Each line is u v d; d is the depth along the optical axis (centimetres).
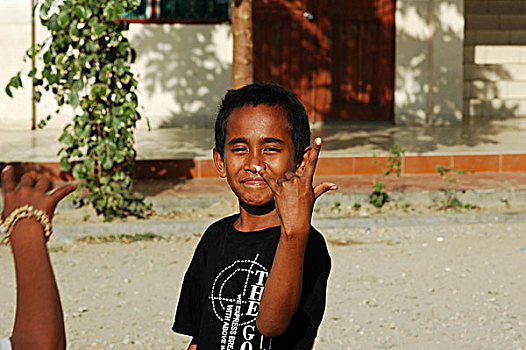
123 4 826
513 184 1032
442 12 1493
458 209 953
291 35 1482
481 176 1101
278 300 193
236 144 225
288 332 227
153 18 1412
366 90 1515
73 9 821
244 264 235
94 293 659
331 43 1494
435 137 1319
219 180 1074
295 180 187
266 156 223
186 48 1420
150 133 1354
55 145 1195
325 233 866
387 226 898
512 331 574
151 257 773
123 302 637
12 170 160
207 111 1435
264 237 235
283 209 187
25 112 1379
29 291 148
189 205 935
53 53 839
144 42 1407
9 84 848
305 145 229
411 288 672
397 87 1508
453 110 1512
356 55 1505
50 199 155
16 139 1260
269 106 224
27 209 153
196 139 1277
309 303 226
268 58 1480
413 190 991
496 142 1251
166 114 1427
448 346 546
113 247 809
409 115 1516
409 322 592
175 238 844
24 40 1361
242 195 228
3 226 153
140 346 548
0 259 775
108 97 861
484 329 578
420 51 1509
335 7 1489
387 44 1510
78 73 852
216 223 252
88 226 855
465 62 1700
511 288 674
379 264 745
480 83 1702
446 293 659
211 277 239
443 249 802
